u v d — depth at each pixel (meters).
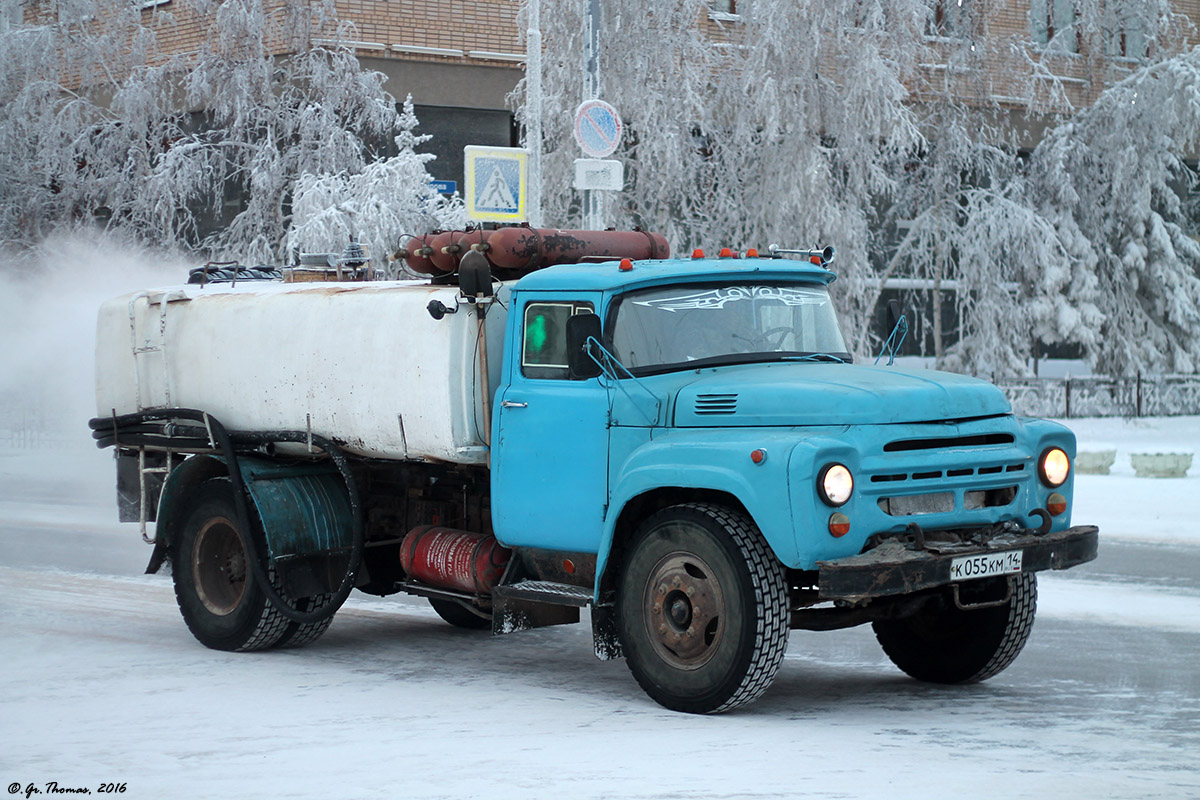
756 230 24.39
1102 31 32.53
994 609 7.84
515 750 6.52
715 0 25.53
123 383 10.47
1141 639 9.49
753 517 6.85
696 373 7.68
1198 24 38.53
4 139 28.27
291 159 24.72
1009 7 35.00
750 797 5.64
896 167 27.86
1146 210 33.53
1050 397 33.03
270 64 24.67
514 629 8.13
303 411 9.09
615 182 15.35
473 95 28.52
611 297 7.75
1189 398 34.97
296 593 9.09
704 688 7.09
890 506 6.95
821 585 6.64
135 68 26.89
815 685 8.17
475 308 8.27
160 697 7.88
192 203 27.08
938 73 28.80
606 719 7.21
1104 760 6.25
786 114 23.34
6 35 28.05
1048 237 31.31
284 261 23.95
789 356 7.96
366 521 9.53
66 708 7.57
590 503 7.66
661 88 23.31
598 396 7.66
